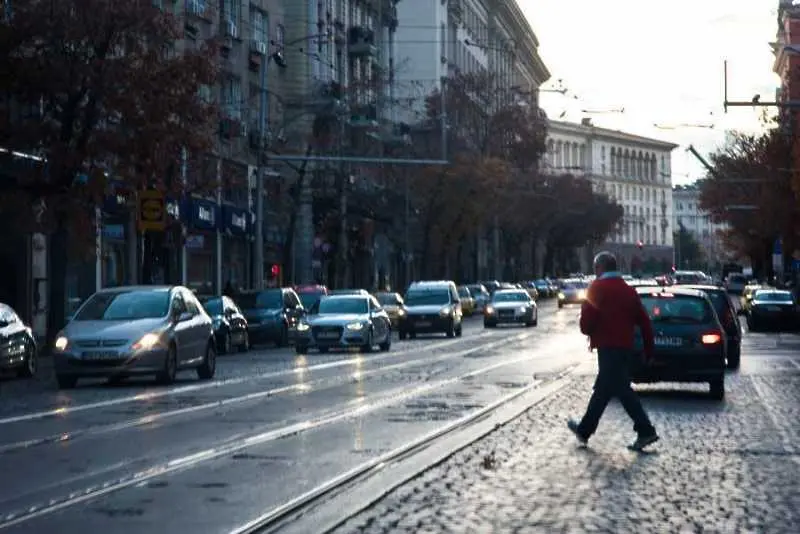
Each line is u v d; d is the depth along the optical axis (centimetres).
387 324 4534
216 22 6200
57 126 3919
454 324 5528
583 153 19325
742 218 9300
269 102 7000
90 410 2147
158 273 5575
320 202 7025
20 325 3238
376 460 1463
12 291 4706
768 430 1781
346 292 5019
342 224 6794
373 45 8588
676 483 1274
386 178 8088
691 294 2338
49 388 2766
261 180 5550
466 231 8294
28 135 3809
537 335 5559
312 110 6950
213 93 6088
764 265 10344
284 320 5000
